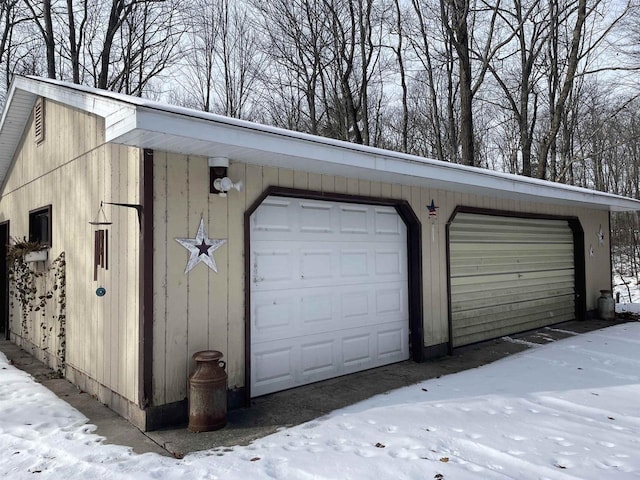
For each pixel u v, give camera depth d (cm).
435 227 668
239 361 450
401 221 643
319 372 538
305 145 430
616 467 312
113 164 455
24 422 407
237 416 424
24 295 707
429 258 657
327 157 451
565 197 792
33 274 674
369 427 388
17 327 760
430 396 474
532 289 870
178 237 412
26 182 731
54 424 404
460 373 571
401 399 465
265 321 490
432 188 661
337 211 565
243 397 451
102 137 484
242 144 382
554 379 539
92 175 504
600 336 801
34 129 697
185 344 412
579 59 1681
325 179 535
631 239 2292
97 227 483
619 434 373
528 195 744
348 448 346
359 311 584
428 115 2281
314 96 1969
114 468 318
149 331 391
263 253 491
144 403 387
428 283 652
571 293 978
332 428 388
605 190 2619
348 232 577
